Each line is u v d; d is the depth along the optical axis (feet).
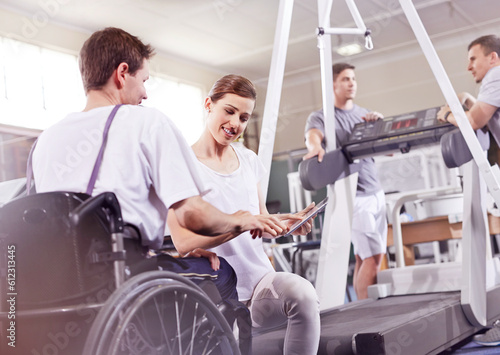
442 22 16.65
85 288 3.81
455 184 12.12
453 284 9.61
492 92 8.62
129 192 4.17
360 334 5.80
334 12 16.28
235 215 4.52
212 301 4.33
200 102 16.87
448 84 8.07
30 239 3.87
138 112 4.38
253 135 17.95
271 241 12.66
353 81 11.55
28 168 4.58
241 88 5.65
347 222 9.75
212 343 4.07
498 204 7.85
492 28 16.70
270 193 21.02
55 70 14.82
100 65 4.55
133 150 4.23
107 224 3.81
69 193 3.82
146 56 4.83
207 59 17.61
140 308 3.66
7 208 3.90
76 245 3.80
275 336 6.13
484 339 8.27
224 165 5.76
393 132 9.43
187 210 4.30
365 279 11.66
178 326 3.87
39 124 14.55
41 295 3.88
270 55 18.19
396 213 10.97
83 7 14.25
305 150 21.01
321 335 6.12
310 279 12.64
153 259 4.19
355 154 9.82
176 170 4.31
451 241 15.89
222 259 4.88
